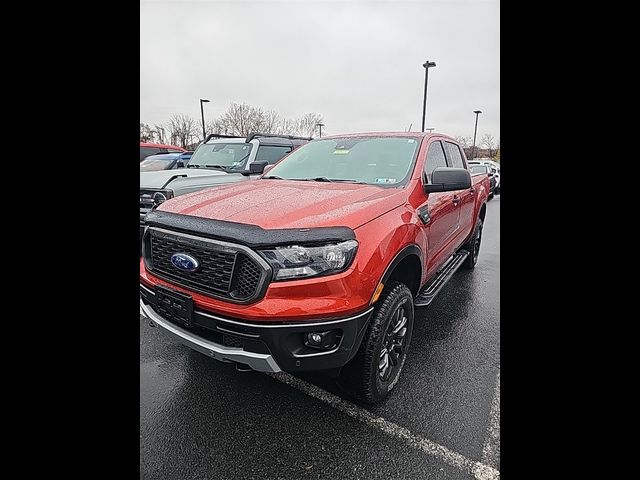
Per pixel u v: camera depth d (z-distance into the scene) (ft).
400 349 9.21
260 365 7.11
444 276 12.76
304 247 7.04
